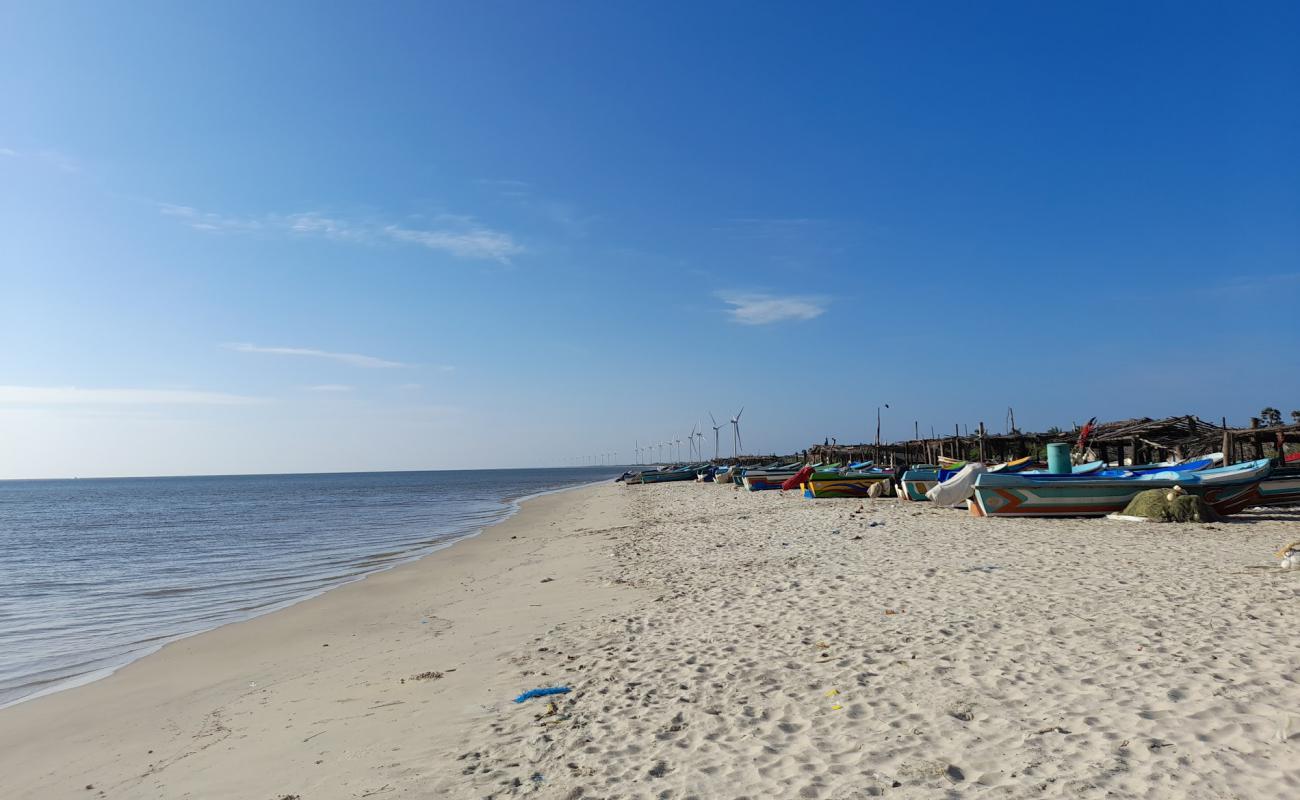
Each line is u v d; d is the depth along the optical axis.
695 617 11.27
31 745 8.41
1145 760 5.27
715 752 6.18
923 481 29.17
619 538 25.72
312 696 9.30
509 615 13.37
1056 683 6.95
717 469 79.06
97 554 29.92
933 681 7.32
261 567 24.14
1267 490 20.83
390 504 66.12
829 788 5.33
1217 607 9.24
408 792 5.97
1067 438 36.53
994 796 4.98
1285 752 5.20
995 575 12.40
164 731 8.55
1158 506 18.98
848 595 11.73
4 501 100.12
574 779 5.90
